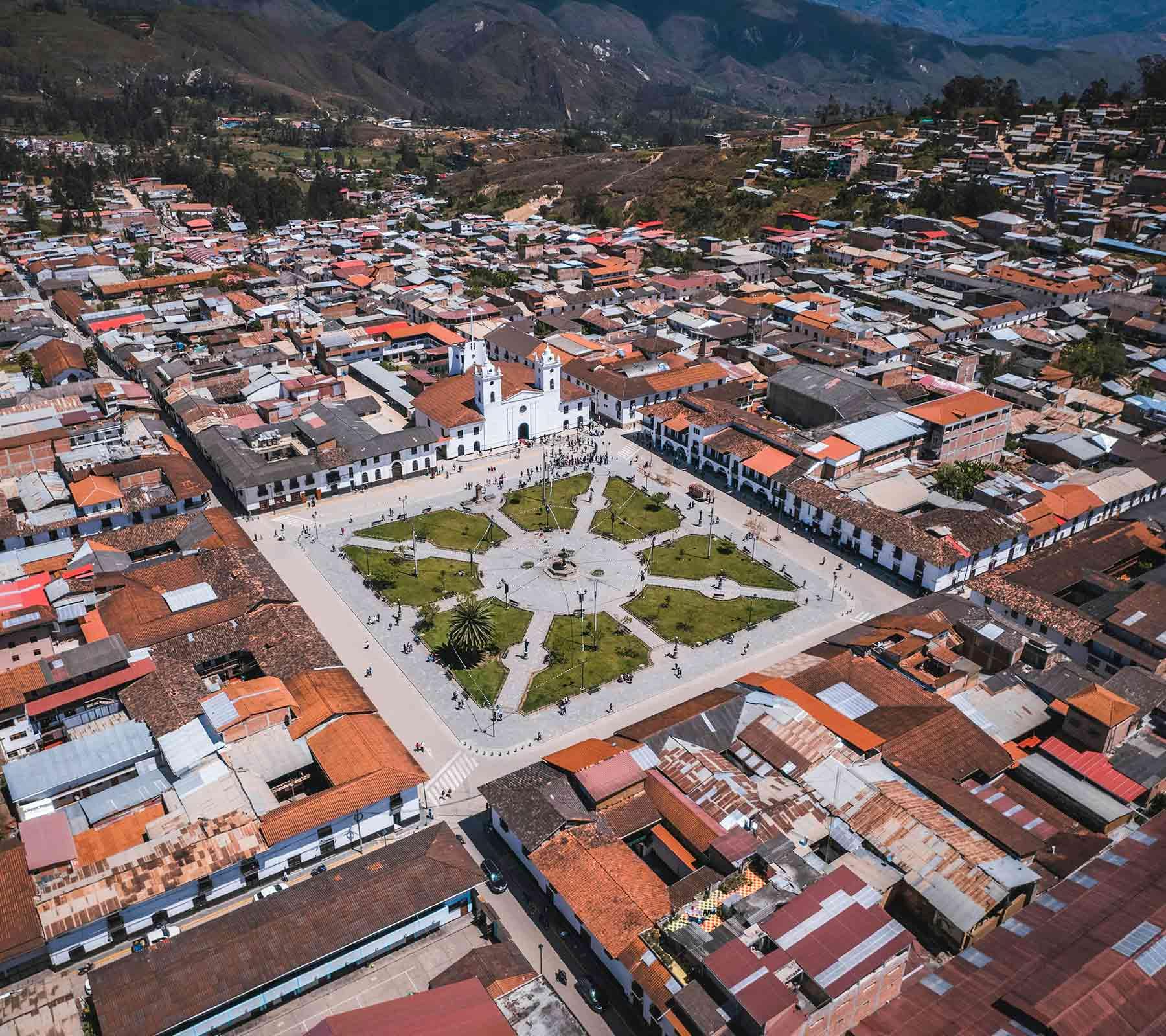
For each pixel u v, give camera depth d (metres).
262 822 97.94
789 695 118.25
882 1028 78.94
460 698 127.31
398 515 176.62
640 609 148.25
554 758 108.44
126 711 118.75
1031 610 139.62
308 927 87.12
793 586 155.50
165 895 91.69
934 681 121.44
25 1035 80.00
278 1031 83.56
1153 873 91.75
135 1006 79.06
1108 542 158.00
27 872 92.38
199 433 195.25
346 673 125.56
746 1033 76.81
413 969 90.00
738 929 85.12
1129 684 119.19
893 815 99.75
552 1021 78.75
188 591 138.88
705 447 196.12
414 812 107.88
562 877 93.19
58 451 181.62
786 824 99.06
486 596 150.88
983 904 89.56
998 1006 78.94
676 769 107.06
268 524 172.12
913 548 153.25
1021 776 110.12
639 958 84.56
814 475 176.88
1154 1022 76.88
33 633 122.88
